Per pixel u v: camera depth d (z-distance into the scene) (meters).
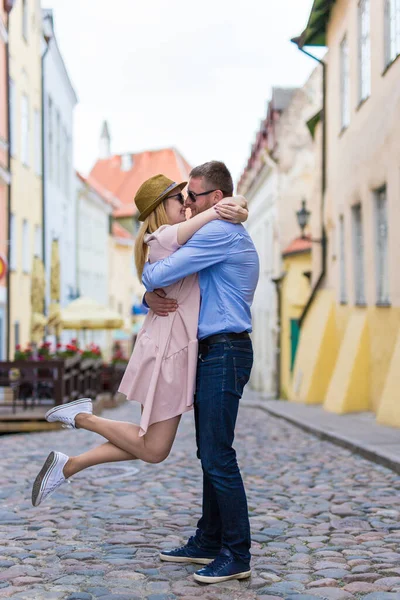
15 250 24.12
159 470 8.46
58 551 4.95
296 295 26.06
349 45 16.72
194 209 4.48
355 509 6.36
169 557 4.70
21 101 25.31
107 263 51.59
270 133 30.88
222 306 4.28
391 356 13.52
